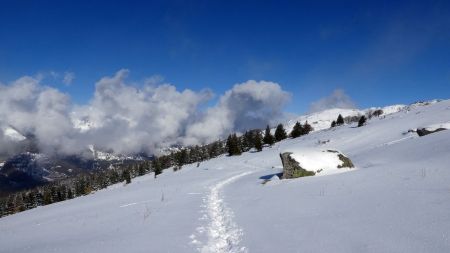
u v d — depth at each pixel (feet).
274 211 47.29
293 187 67.72
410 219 31.76
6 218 104.01
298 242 31.50
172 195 84.84
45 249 37.22
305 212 43.16
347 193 49.85
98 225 51.65
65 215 72.13
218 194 82.33
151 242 36.52
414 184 46.29
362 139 213.87
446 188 40.68
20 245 43.04
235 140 366.02
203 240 37.35
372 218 34.58
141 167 534.78
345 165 84.84
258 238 35.29
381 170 64.95
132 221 51.42
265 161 236.22
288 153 87.56
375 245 27.22
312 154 86.43
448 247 24.31
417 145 91.91
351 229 32.32
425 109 270.05
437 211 32.42
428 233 27.53
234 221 45.65
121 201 84.17
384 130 218.59
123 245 35.83
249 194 71.31
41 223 64.75
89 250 34.86
